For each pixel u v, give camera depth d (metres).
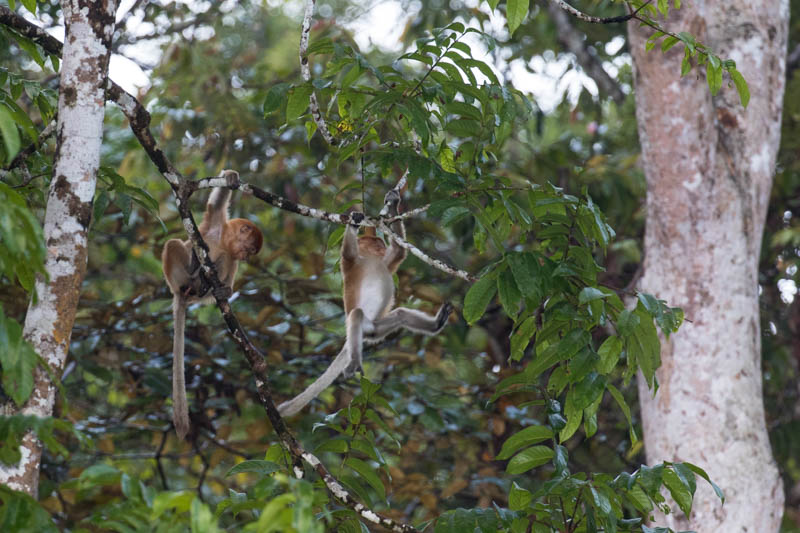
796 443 16.81
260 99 16.38
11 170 8.38
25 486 5.70
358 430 7.73
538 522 6.92
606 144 20.00
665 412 11.69
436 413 13.51
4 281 13.16
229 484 15.47
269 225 17.00
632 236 18.27
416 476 13.62
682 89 11.78
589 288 6.31
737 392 11.50
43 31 7.77
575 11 7.58
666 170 11.91
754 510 11.16
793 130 17.91
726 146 12.03
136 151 16.50
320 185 16.25
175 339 9.71
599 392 6.67
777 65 12.48
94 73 6.77
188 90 16.16
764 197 12.20
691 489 6.29
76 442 14.15
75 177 6.57
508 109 7.41
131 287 18.97
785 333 18.38
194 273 10.02
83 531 4.50
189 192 8.01
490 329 16.91
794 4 19.50
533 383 7.41
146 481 15.61
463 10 19.27
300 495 4.30
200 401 13.80
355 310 9.62
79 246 6.47
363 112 7.83
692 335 11.67
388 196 8.12
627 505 12.81
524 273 6.63
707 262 11.77
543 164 16.83
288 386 14.27
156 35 17.50
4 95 7.90
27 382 4.43
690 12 11.70
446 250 18.20
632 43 12.16
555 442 7.08
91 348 13.78
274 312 14.48
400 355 14.53
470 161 7.84
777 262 18.75
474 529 6.65
